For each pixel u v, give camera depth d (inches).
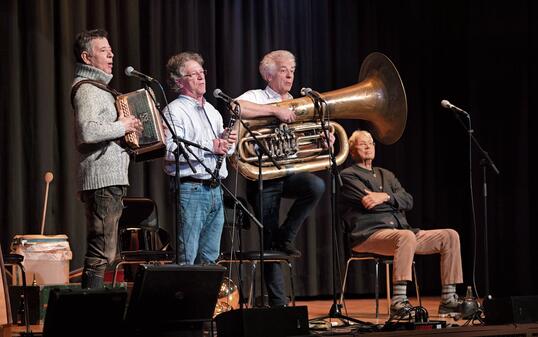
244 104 247.9
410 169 382.6
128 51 318.0
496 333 195.9
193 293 168.4
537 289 363.6
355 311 301.4
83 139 194.2
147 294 163.6
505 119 368.8
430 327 200.2
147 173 322.3
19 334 206.4
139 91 202.4
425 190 385.1
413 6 386.3
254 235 336.2
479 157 373.4
